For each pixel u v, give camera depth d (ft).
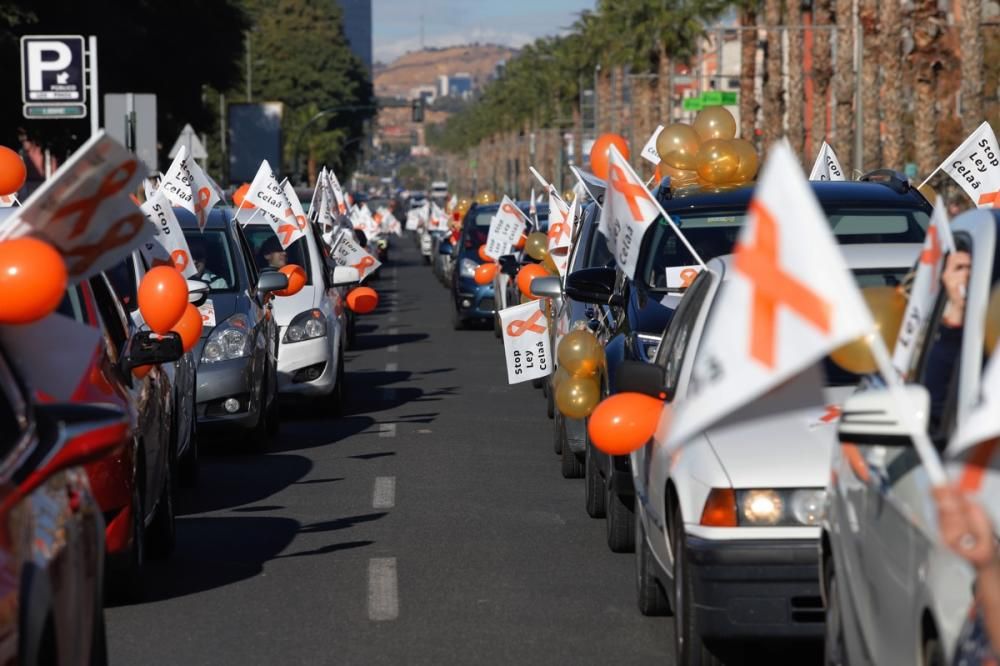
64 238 26.17
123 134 135.95
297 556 50.42
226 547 51.98
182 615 42.65
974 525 17.51
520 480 65.82
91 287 45.85
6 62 189.16
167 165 259.60
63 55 127.03
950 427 23.03
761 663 36.60
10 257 25.14
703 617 33.45
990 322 23.04
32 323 26.53
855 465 26.91
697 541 33.45
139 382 46.37
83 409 25.52
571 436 62.44
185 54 247.91
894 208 52.03
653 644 39.52
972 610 19.72
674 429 18.07
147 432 45.73
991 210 26.53
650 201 45.16
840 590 28.04
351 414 89.45
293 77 655.76
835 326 17.33
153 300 46.57
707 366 17.94
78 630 25.91
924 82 209.97
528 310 78.89
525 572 48.06
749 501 33.24
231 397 71.51
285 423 85.51
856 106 225.56
